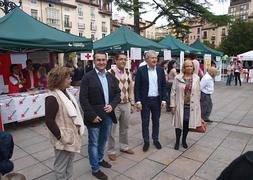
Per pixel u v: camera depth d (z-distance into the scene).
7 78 6.98
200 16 19.08
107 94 3.45
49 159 4.16
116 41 8.88
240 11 67.56
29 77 7.74
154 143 4.60
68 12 35.88
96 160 3.43
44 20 32.62
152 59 4.27
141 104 4.38
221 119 6.88
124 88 4.07
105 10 43.53
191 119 4.29
